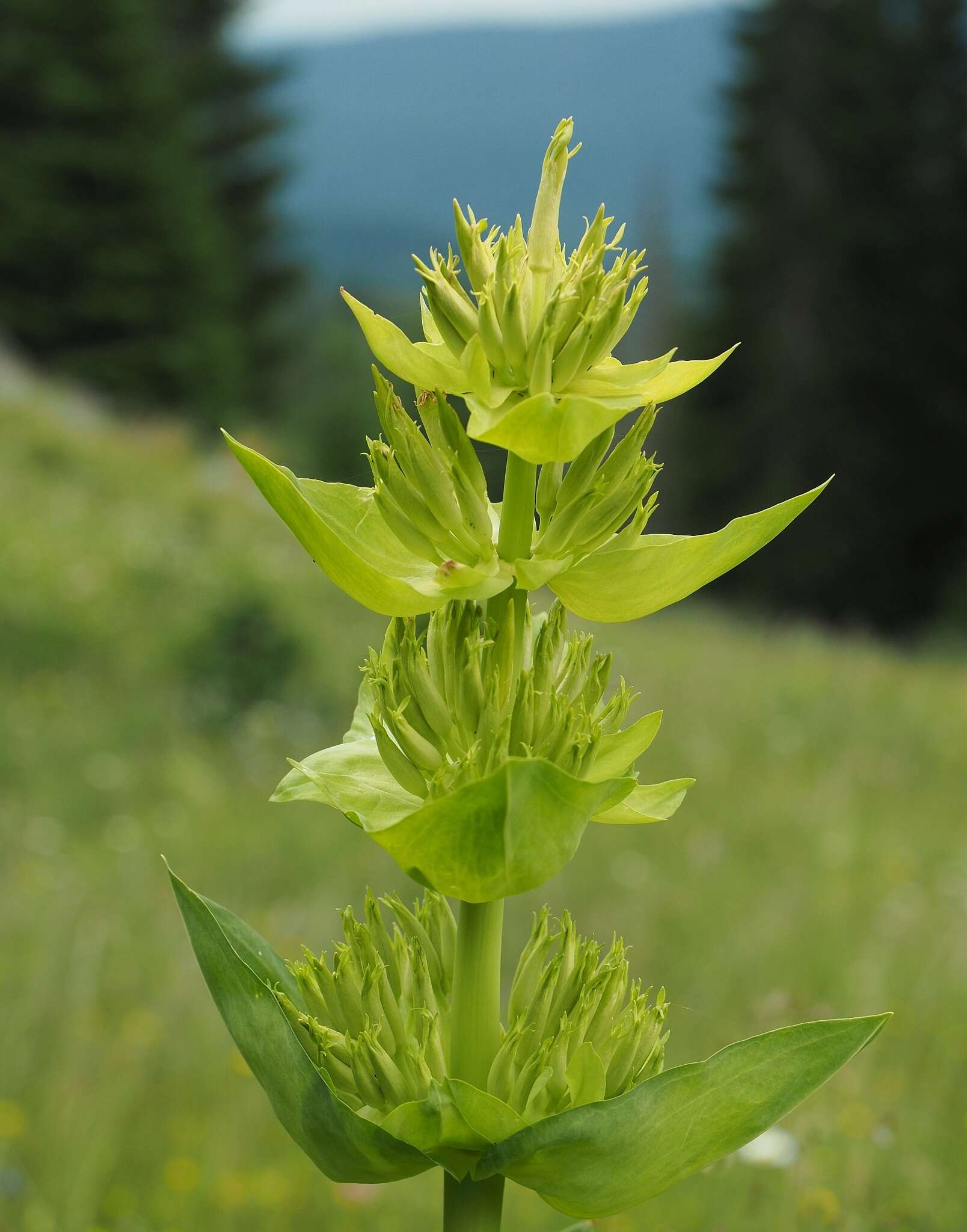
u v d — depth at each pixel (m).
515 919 6.25
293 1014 1.98
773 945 5.97
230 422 39.38
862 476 38.66
